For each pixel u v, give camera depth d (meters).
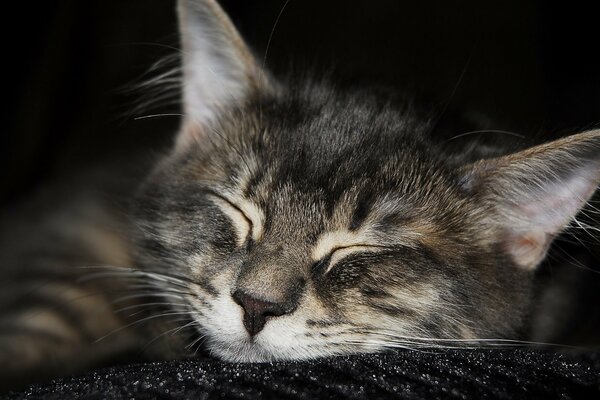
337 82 0.31
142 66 0.34
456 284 0.26
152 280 0.28
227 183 0.27
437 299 0.26
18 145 0.38
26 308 0.30
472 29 0.40
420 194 0.27
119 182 0.34
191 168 0.29
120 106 0.35
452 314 0.26
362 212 0.26
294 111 0.29
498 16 0.40
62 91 0.39
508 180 0.26
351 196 0.26
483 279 0.26
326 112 0.28
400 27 0.39
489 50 0.39
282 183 0.26
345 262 0.26
